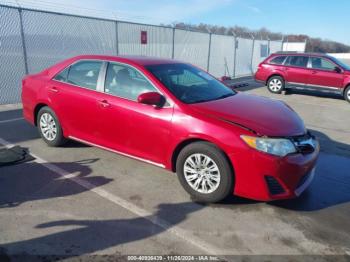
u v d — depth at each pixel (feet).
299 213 11.64
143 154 13.48
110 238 9.80
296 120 12.73
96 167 14.88
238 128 11.16
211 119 11.60
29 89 17.46
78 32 32.48
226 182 11.40
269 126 11.41
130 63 14.15
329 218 11.39
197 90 13.96
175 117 12.22
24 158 15.48
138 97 12.49
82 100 15.03
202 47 52.01
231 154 11.09
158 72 13.83
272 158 10.76
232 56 61.57
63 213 11.03
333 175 15.25
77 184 13.17
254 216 11.29
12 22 27.14
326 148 19.44
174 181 13.75
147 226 10.48
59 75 16.39
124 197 12.28
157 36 42.39
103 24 34.76
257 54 72.28
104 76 14.67
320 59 39.65
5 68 27.43
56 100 16.07
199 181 12.00
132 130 13.46
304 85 40.55
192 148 11.87
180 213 11.32
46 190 12.59
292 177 11.10
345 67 38.06
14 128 20.58
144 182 13.57
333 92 38.60
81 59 15.79
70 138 16.25
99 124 14.61
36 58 29.43
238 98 14.32
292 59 41.34
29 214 10.88
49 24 29.81
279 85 42.47
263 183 10.98
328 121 27.02
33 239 9.61
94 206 11.55
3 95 27.81
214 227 10.57
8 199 11.80
